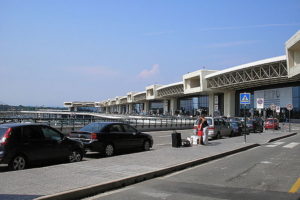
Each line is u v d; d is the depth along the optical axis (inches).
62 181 300.0
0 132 378.6
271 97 2758.4
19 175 325.4
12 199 233.6
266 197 268.4
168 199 261.7
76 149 460.4
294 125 2271.2
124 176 330.0
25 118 866.1
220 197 268.2
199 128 705.6
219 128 956.6
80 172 349.1
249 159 515.2
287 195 275.6
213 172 393.1
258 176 364.8
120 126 574.9
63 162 462.3
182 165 420.5
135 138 593.0
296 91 2527.1
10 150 368.8
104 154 545.0
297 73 1608.0
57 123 1021.2
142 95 5477.4
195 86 3506.4
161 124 1563.7
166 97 4559.5
